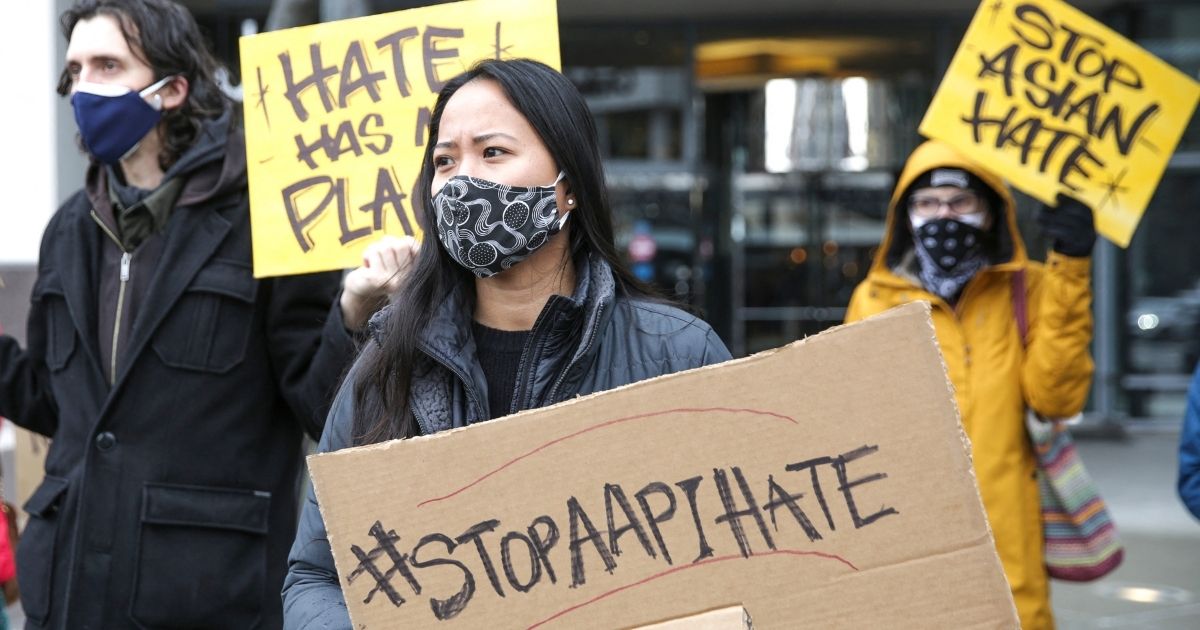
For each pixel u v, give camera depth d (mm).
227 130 2855
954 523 1587
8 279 6473
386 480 1667
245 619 2717
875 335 1625
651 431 1649
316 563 1944
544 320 1902
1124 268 12414
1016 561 3307
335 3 4508
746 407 1641
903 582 1587
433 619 1649
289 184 2869
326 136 2893
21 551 2777
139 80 2768
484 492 1661
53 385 2807
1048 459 3367
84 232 2811
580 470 1653
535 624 1641
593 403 1659
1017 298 3488
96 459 2666
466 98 1951
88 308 2752
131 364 2662
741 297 13609
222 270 2760
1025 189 3576
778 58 12797
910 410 1610
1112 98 3645
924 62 12680
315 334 2807
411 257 2441
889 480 1605
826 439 1623
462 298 2000
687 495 1638
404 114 2898
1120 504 8977
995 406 3371
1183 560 7340
